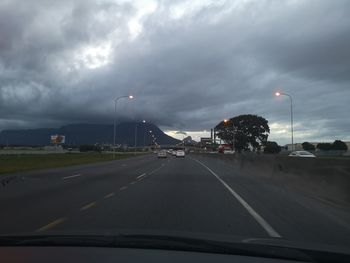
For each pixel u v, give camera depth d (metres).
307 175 23.38
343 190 18.02
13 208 15.96
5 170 41.28
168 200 18.52
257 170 37.44
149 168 47.09
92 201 18.00
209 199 19.06
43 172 39.06
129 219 13.58
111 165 55.28
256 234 11.48
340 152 86.81
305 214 15.05
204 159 86.81
